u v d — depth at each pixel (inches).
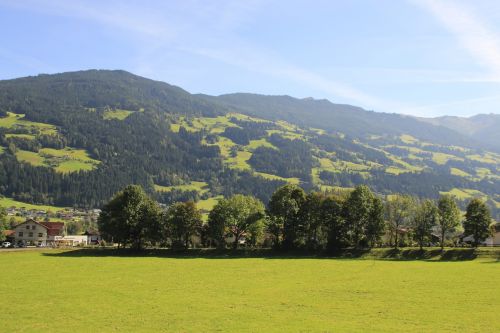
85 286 2913.4
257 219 6008.9
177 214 5964.6
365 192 5802.2
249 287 2906.0
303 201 5984.3
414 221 5689.0
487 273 3681.1
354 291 2763.3
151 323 1942.7
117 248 6205.7
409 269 4003.4
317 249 5787.4
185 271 3782.0
